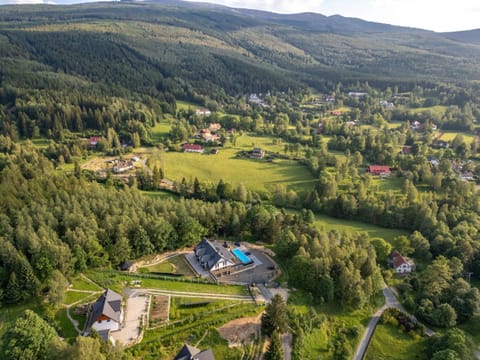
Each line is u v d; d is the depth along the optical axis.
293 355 77.81
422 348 89.12
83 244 98.19
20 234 92.75
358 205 159.50
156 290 93.88
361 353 86.56
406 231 148.88
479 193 164.25
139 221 113.50
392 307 103.25
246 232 130.88
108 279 95.50
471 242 124.81
